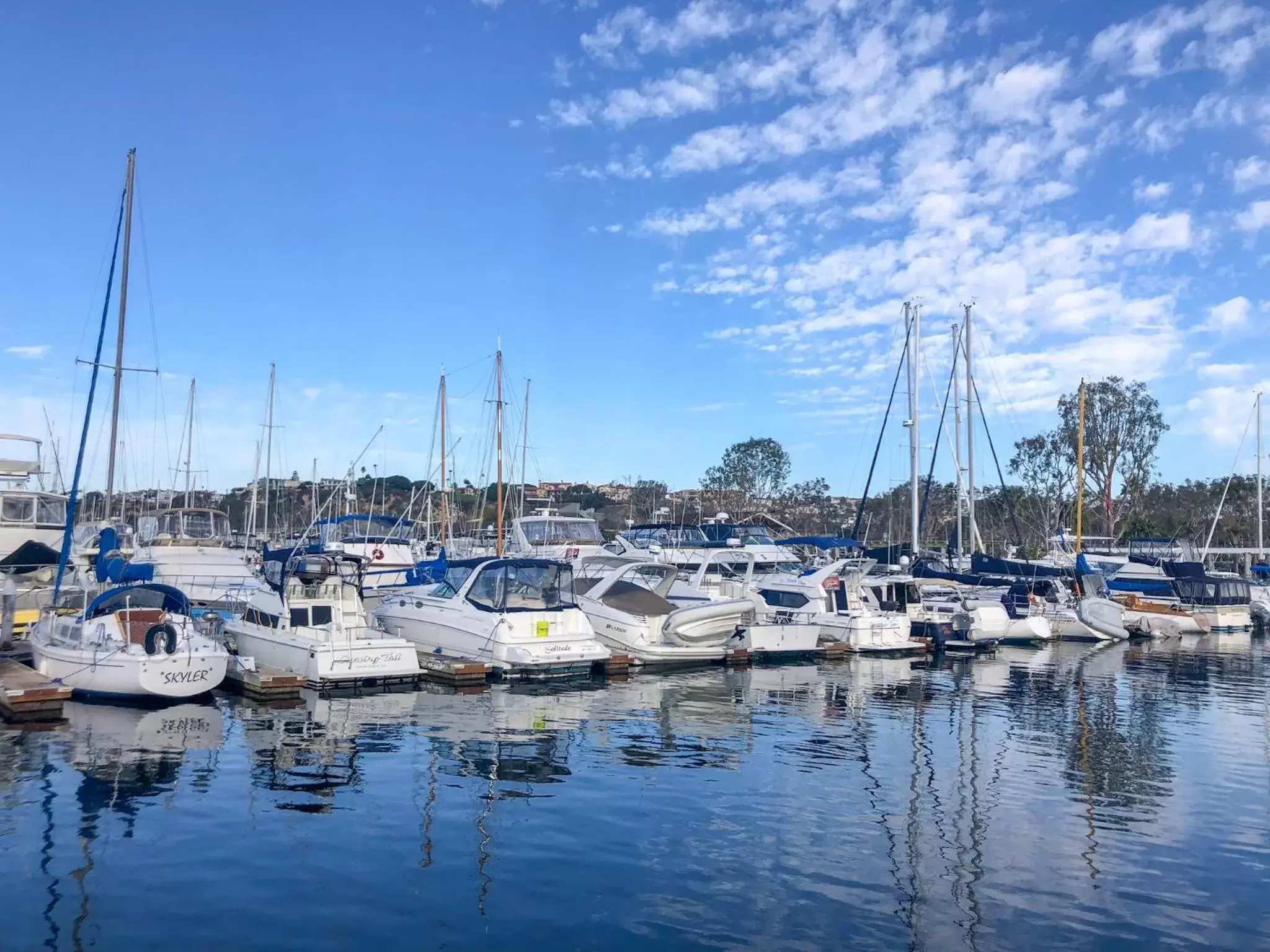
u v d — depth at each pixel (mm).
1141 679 22250
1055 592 33406
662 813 10523
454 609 20219
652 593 23297
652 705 17141
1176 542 45344
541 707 16562
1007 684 21078
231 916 7602
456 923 7590
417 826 9844
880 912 8008
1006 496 42156
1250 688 20812
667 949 7223
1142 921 7934
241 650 19281
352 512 51625
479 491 48656
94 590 18734
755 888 8445
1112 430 58469
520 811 10461
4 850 8891
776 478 71250
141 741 13008
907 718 16469
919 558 35156
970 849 9578
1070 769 12977
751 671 22297
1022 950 7359
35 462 25047
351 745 13219
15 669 15953
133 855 8844
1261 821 10711
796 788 11688
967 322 40094
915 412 37969
